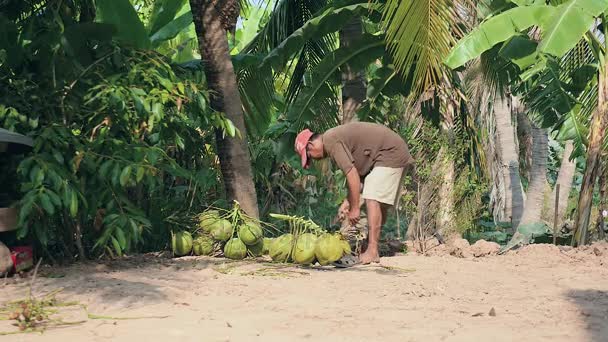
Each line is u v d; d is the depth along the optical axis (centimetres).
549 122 1057
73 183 683
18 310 480
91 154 689
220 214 827
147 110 696
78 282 597
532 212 1339
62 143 681
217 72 827
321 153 711
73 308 502
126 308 500
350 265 707
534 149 1355
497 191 1559
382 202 716
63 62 740
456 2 907
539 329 435
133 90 703
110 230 691
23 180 686
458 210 862
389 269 688
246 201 834
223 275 654
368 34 1002
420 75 913
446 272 668
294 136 1027
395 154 709
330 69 1020
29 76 723
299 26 1175
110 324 450
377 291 564
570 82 1102
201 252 788
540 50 793
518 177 1520
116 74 739
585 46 1073
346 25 1048
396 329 435
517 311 487
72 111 733
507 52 926
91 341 406
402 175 726
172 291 556
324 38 1155
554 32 794
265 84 1084
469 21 986
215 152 961
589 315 471
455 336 417
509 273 667
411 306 504
